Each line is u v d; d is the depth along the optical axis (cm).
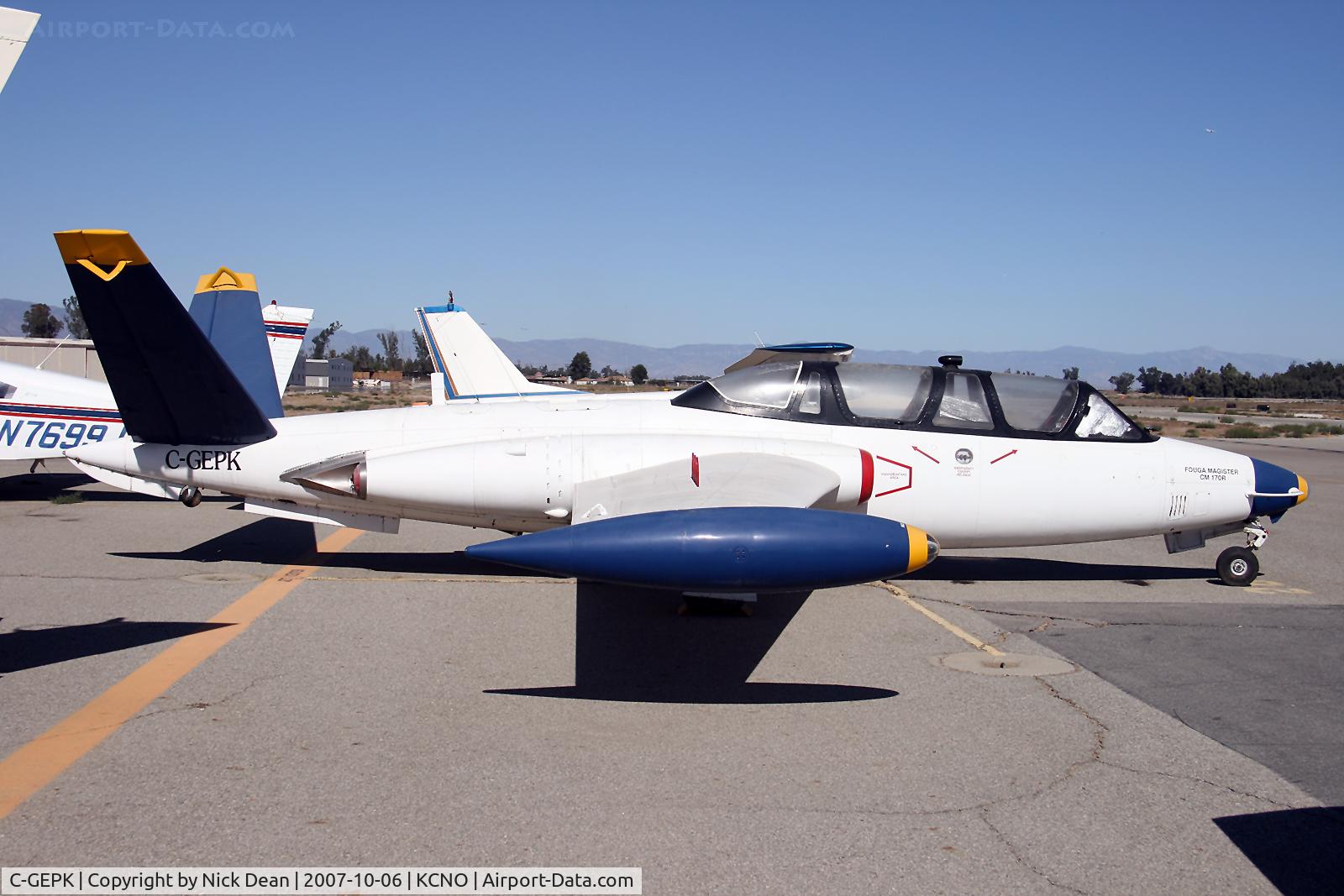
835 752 473
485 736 489
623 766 454
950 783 438
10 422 1340
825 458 806
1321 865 368
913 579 905
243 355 1122
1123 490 856
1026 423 863
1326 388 12912
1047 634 703
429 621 710
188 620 704
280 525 1186
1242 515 871
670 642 664
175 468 863
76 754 456
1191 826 398
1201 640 690
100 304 755
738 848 375
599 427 874
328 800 412
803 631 699
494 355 2047
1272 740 495
